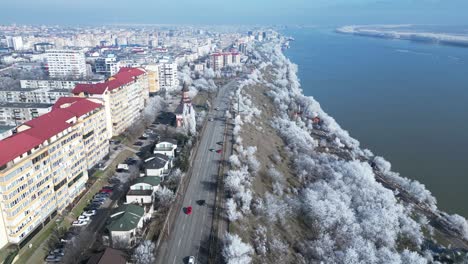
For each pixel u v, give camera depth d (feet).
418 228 556.51
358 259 471.21
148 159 648.79
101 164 650.02
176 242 443.73
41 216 461.37
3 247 413.59
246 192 550.36
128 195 529.86
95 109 634.84
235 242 420.36
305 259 473.67
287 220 544.21
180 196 547.90
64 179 511.81
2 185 394.11
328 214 549.54
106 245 434.71
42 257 431.02
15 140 432.25
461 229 579.07
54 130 492.13
